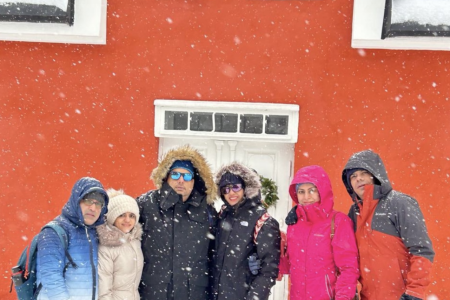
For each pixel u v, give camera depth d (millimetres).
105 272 3764
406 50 5980
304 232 3922
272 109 6109
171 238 4090
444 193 5961
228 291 4047
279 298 6500
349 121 6078
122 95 6223
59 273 3479
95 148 6238
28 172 6227
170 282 4062
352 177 3936
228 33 6168
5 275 6211
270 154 6438
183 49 6203
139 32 6199
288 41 6125
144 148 6234
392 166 6027
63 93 6219
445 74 5953
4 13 5809
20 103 6215
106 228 3805
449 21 5605
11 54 6199
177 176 4082
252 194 4090
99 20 6000
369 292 3795
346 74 6070
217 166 6414
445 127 5965
